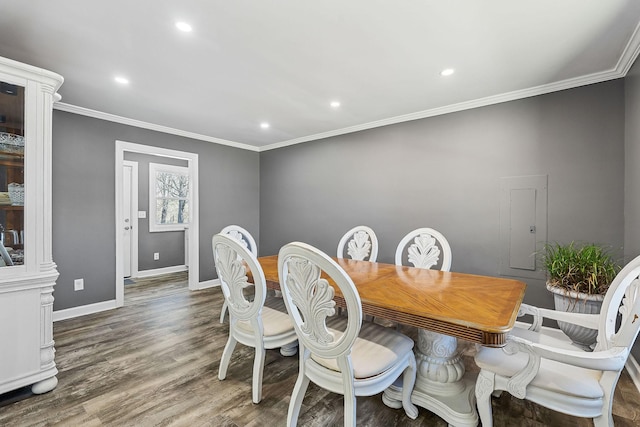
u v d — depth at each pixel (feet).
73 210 10.15
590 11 5.18
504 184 9.03
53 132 9.70
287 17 5.36
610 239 7.51
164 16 5.30
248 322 5.93
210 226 14.38
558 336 5.12
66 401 5.64
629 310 3.98
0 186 5.76
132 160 16.24
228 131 13.15
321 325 4.15
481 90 8.64
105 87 8.34
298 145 14.62
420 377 5.50
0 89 5.72
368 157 12.14
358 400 5.72
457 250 9.93
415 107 10.05
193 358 7.31
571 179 8.04
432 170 10.44
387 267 7.57
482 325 3.70
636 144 6.63
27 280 5.79
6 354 5.61
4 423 5.03
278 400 5.69
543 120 8.41
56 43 6.14
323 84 8.23
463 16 5.34
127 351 7.67
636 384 6.01
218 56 6.72
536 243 8.55
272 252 15.90
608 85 7.51
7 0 4.82
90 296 10.55
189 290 13.71
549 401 3.83
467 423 4.72
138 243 16.48
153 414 5.27
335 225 13.32
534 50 6.47
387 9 5.16
